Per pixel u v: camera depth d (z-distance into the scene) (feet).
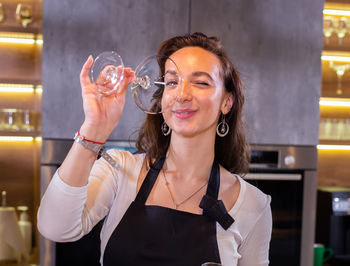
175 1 7.55
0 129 7.96
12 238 7.92
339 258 9.02
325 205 9.19
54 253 7.14
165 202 4.04
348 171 10.23
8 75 8.80
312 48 8.14
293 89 8.07
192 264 3.79
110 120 3.37
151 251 3.80
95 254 7.27
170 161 4.18
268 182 7.91
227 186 4.27
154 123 4.30
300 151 8.07
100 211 3.95
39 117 7.86
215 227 3.99
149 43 7.48
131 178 4.11
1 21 8.26
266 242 4.34
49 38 7.18
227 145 4.52
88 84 3.37
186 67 3.71
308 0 8.09
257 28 7.89
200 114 3.70
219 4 7.74
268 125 7.97
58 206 3.36
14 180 8.86
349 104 10.27
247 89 7.86
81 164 3.35
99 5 7.30
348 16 9.81
